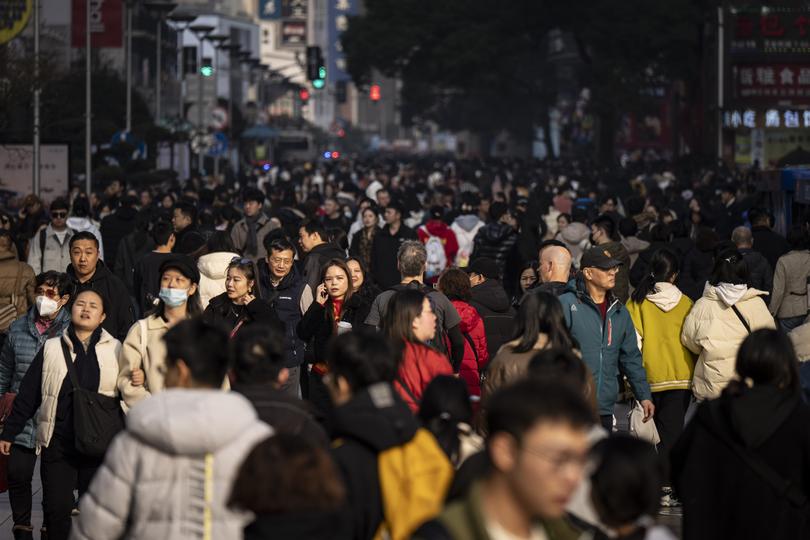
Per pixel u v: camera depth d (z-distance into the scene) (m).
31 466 18.16
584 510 9.93
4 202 60.41
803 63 115.88
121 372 16.53
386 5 162.38
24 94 64.81
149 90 173.12
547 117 185.12
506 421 7.77
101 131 90.94
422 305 16.11
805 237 27.53
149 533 10.55
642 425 20.25
